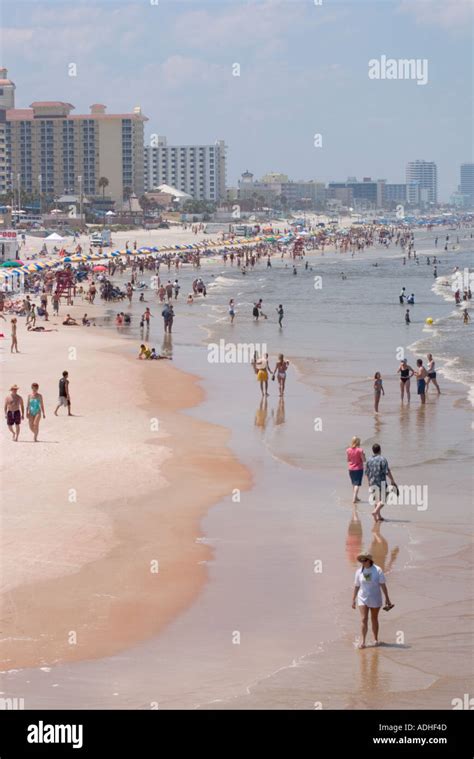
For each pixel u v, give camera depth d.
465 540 26.11
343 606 21.42
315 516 28.27
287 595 22.03
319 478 32.69
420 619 20.70
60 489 30.14
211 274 155.25
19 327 77.62
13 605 21.00
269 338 74.00
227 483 31.73
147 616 20.67
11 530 25.94
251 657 18.81
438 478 32.78
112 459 34.28
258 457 35.50
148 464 33.75
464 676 18.06
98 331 77.12
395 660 18.73
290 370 57.75
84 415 42.38
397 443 38.16
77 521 26.88
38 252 174.62
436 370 57.97
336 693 17.41
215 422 41.75
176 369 56.91
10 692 17.36
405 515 28.48
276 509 28.88
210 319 88.31
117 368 56.09
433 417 43.38
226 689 17.53
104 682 17.75
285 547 25.39
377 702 17.11
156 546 25.12
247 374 55.72
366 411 44.84
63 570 23.14
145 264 161.25
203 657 18.80
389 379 54.44
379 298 112.62
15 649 18.95
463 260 195.25
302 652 19.08
